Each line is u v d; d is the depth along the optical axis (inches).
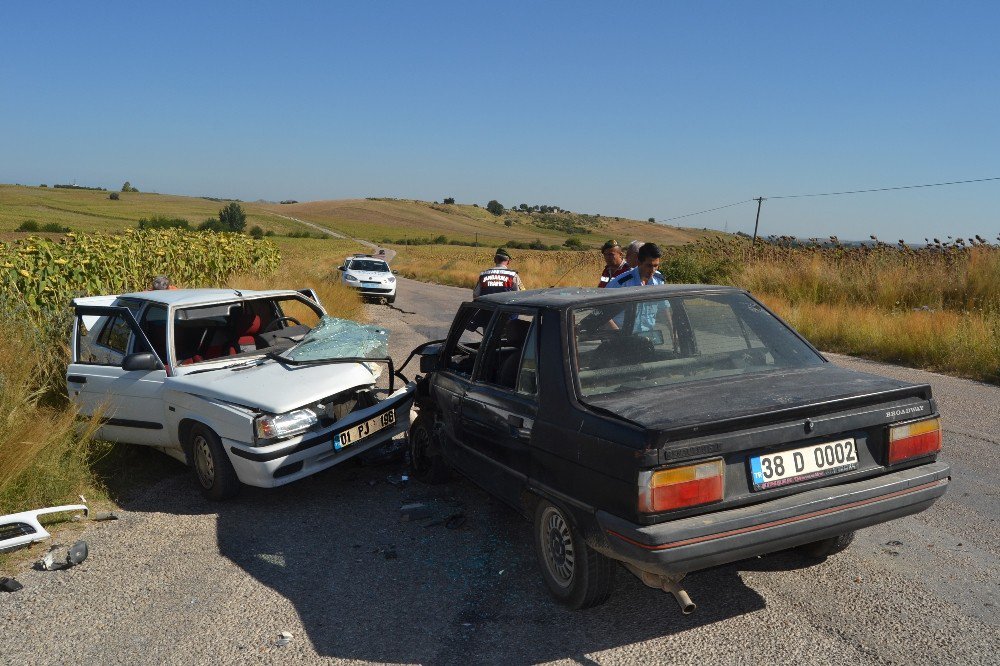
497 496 164.7
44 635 139.5
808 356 152.6
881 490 124.5
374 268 970.1
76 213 4785.9
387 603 147.2
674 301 155.7
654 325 150.3
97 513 202.4
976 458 221.9
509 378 159.9
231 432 201.8
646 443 112.1
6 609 150.1
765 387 133.1
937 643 122.8
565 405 133.3
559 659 124.2
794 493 120.9
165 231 661.3
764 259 738.2
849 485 124.3
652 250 253.3
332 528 189.0
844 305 561.9
